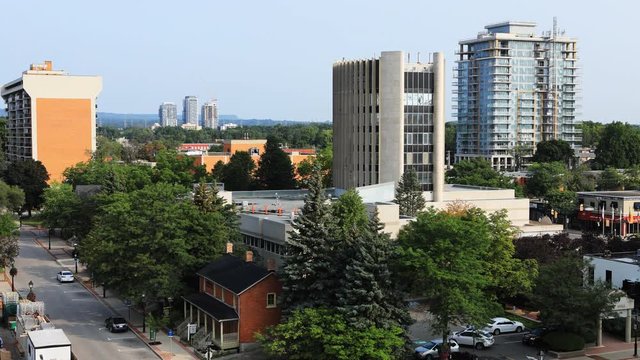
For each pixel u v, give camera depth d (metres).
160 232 68.62
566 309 63.12
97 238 74.31
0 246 87.38
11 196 113.38
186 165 150.12
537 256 77.25
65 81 182.88
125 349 62.97
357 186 126.06
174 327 69.88
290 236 65.88
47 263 104.38
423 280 56.84
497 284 68.88
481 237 58.41
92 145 186.62
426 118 121.12
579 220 143.75
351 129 127.81
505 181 161.50
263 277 62.62
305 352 53.62
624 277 72.56
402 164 119.50
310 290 59.28
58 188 130.25
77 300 81.88
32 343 51.31
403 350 55.22
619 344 65.81
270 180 153.50
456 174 177.62
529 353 62.31
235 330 63.81
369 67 123.50
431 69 121.44
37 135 181.62
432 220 59.00
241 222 89.56
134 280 69.00
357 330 52.34
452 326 69.44
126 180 124.12
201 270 70.94
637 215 134.12
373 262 55.41
